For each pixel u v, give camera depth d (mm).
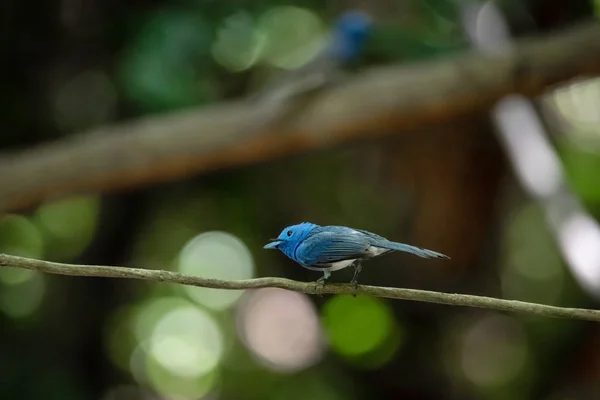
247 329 16578
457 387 14305
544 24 12648
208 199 14734
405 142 11867
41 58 13039
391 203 12422
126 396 15508
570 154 14703
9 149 13477
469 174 11672
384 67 10648
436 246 12070
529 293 14930
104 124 13297
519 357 14773
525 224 14773
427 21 12328
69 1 12625
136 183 10211
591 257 8281
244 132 9859
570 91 14656
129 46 12211
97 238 14070
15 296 14469
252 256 15617
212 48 12047
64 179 9953
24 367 12938
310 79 10406
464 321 14109
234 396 16250
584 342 13727
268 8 12703
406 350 14344
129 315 15734
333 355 15531
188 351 16766
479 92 9445
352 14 11266
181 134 9922
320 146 10094
